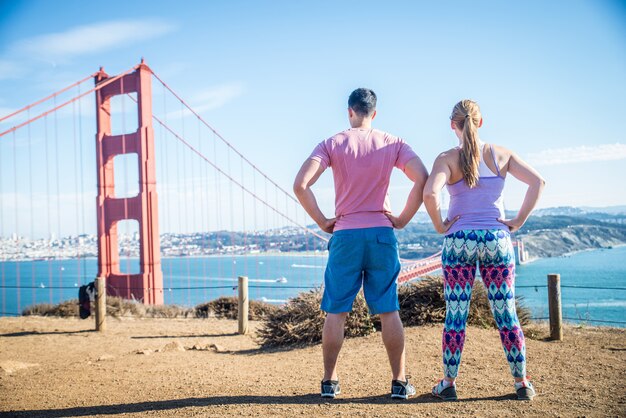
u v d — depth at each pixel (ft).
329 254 10.62
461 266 10.03
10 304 239.50
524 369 9.85
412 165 10.25
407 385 10.36
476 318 19.88
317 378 13.05
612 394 10.07
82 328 30.35
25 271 493.36
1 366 16.06
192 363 16.66
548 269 262.47
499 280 9.91
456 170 10.07
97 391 12.37
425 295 21.30
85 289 35.65
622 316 119.85
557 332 17.76
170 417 9.49
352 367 14.34
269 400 10.48
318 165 10.27
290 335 20.80
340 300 10.32
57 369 15.97
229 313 42.50
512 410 9.12
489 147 10.15
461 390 10.77
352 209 10.29
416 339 17.44
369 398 10.41
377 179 10.27
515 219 10.09
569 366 12.92
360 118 10.70
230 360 17.47
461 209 10.08
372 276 10.38
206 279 327.26
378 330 20.27
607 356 14.19
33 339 25.38
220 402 10.44
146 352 19.43
